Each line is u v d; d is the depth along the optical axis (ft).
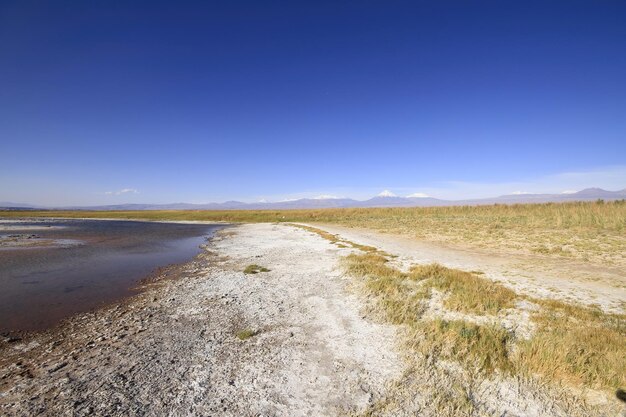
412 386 21.26
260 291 45.50
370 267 51.55
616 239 71.92
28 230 150.20
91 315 37.60
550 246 68.90
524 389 20.17
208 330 32.07
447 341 25.96
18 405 19.99
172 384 22.31
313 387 21.70
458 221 139.54
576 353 22.24
